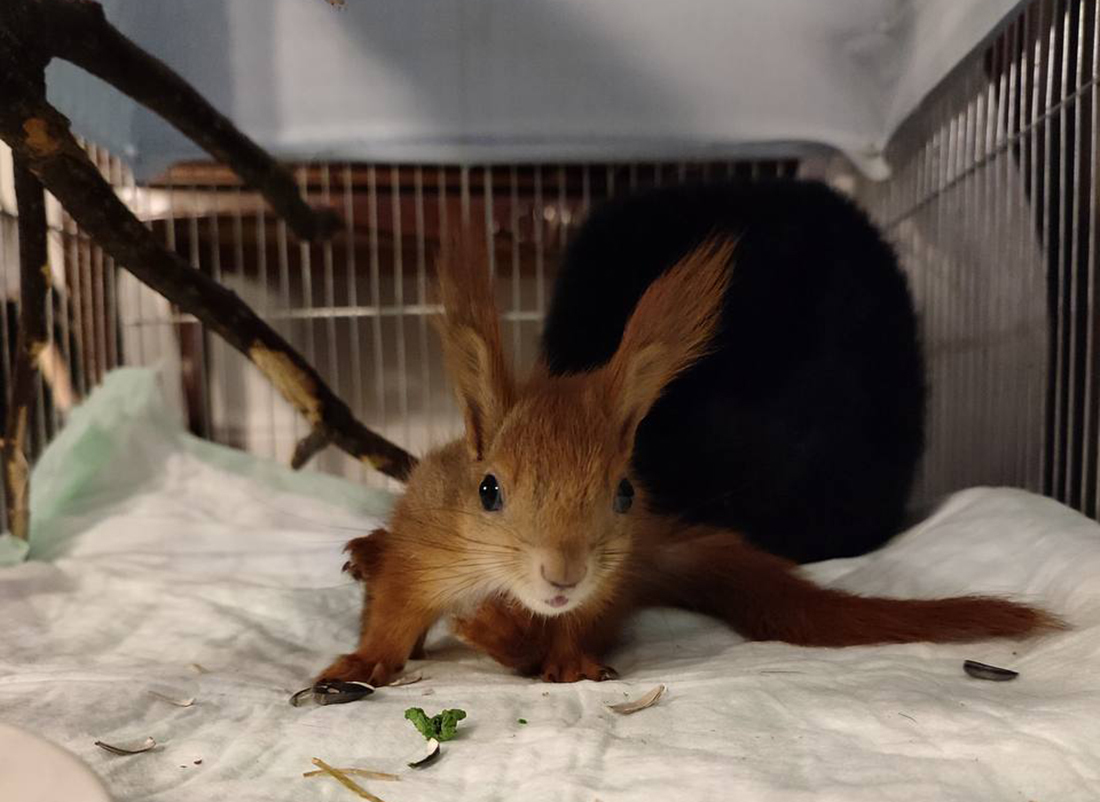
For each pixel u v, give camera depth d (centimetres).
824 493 34
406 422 51
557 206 49
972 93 36
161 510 40
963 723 16
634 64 42
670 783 14
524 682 22
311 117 43
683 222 35
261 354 34
